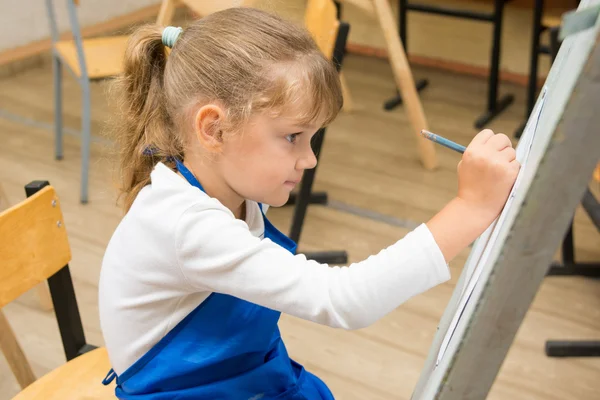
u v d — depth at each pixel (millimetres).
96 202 2445
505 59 3402
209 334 870
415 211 2430
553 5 2787
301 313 731
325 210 2424
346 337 1853
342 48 1805
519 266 429
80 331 1170
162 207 790
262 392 960
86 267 2115
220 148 781
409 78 2564
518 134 2902
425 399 526
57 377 1089
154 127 857
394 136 2949
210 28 800
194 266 764
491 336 454
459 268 2111
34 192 1070
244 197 831
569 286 2023
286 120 756
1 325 1283
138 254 808
